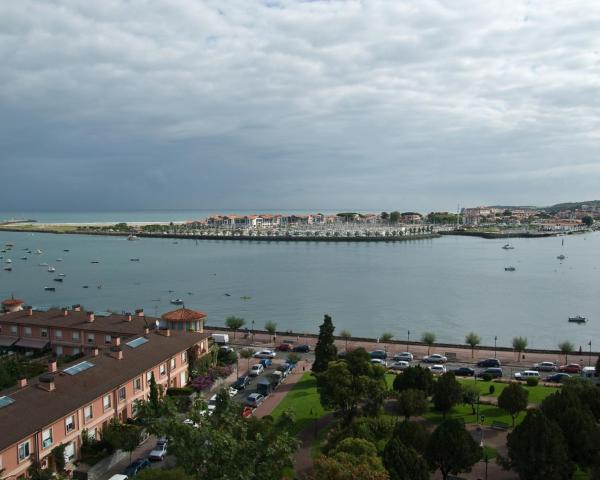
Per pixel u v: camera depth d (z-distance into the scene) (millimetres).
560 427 57375
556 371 104312
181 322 102812
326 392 67188
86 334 98250
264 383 86250
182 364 86938
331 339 95188
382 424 60500
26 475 53125
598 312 189250
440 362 110188
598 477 49062
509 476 58469
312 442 67000
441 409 75812
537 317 181875
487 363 107938
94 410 64438
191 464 28734
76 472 57938
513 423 71812
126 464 62062
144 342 84062
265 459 29328
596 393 67812
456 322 174500
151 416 30891
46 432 56344
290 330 160250
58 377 65188
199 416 30562
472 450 54500
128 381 70688
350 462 42312
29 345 101188
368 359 81188
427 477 48469
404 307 198750
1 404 56094
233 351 107250
